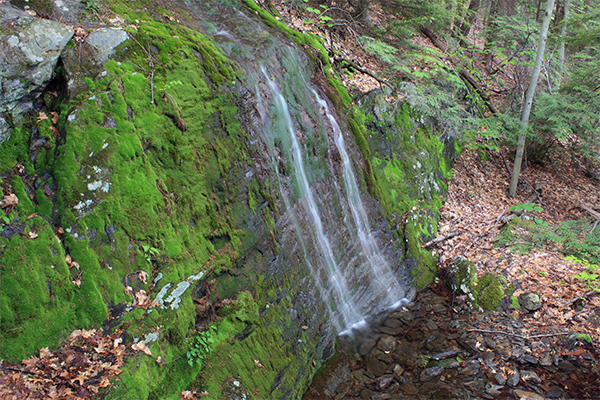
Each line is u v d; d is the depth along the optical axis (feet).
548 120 36.73
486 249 29.60
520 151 38.27
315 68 29.07
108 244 14.40
